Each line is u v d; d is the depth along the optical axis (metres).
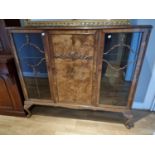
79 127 1.61
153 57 1.50
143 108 1.86
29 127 1.62
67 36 1.16
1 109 1.77
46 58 1.30
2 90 1.62
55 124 1.65
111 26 1.07
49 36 1.18
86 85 1.39
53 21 1.49
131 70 1.28
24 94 1.62
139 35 1.12
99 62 1.24
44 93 1.58
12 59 1.43
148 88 1.70
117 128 1.59
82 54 1.23
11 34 1.24
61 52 1.25
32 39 1.26
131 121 1.56
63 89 1.46
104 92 1.43
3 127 1.63
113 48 1.18
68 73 1.35
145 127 1.59
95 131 1.55
